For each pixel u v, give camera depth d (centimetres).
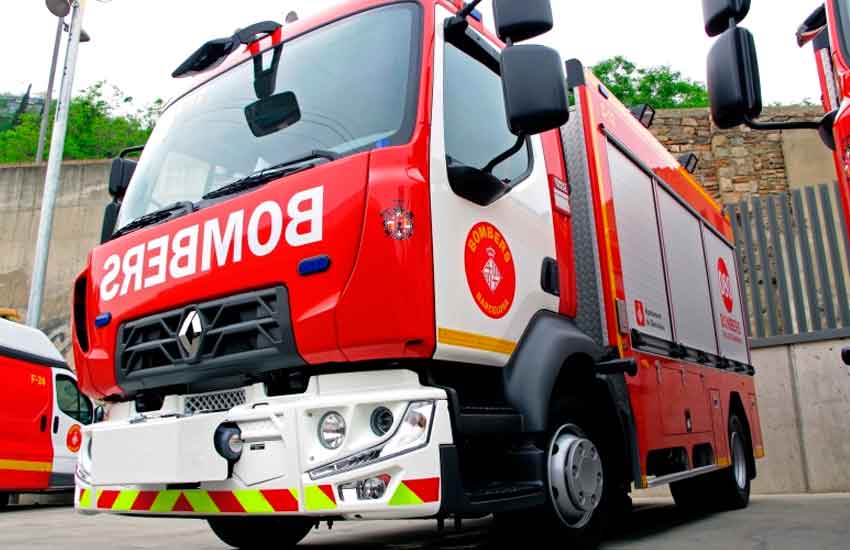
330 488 287
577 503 369
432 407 291
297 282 308
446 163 328
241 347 321
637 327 475
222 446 305
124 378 360
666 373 512
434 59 344
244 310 324
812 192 922
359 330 294
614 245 462
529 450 347
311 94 369
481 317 329
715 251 716
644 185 552
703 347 614
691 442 536
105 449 335
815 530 506
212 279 333
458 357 314
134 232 381
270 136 371
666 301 543
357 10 381
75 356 399
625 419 429
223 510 312
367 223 301
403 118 328
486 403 338
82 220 1694
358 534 583
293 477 295
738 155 1409
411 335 295
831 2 389
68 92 1304
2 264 1678
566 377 391
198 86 437
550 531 360
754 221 963
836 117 357
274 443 304
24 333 1014
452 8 377
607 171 478
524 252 372
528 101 314
